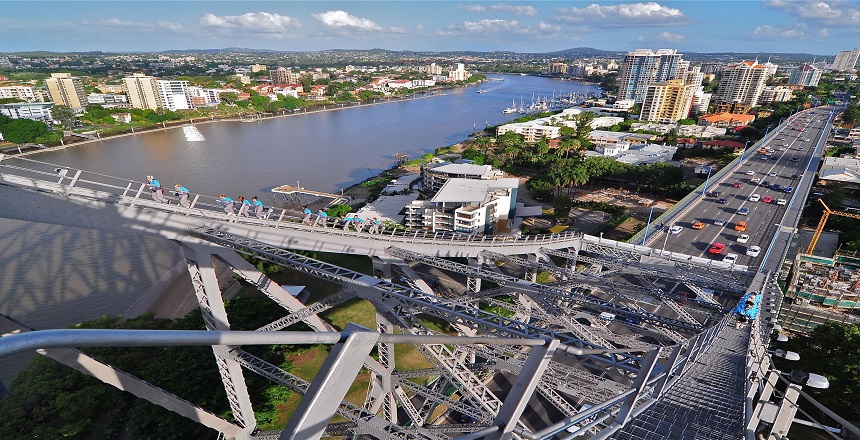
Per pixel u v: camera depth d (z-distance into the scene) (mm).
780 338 38094
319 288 74125
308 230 42719
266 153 173000
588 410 16734
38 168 139500
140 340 5352
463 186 101250
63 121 196000
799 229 94938
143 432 42062
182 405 35875
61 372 46875
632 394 19234
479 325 28109
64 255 84000
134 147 177250
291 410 48281
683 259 60594
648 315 33188
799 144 154250
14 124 163625
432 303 30172
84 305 70062
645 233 77250
